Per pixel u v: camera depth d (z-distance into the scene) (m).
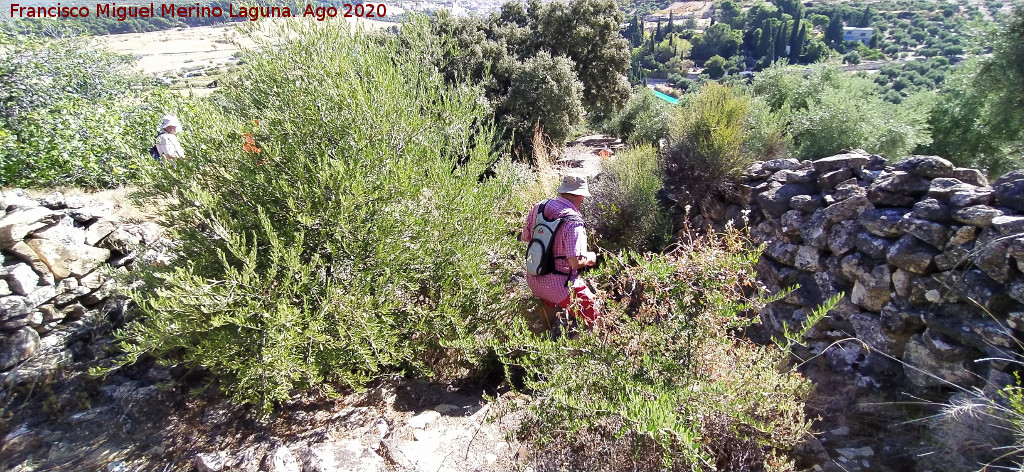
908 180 3.27
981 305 2.60
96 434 3.03
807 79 9.01
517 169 5.49
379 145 3.37
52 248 3.62
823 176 3.90
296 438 2.96
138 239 4.31
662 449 2.16
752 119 5.92
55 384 3.41
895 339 3.10
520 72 16.34
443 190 3.51
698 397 2.21
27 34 8.03
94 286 3.84
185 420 3.13
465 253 3.44
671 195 5.21
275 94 3.42
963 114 8.78
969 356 2.70
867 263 3.28
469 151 4.02
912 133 6.63
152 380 3.46
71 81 8.34
